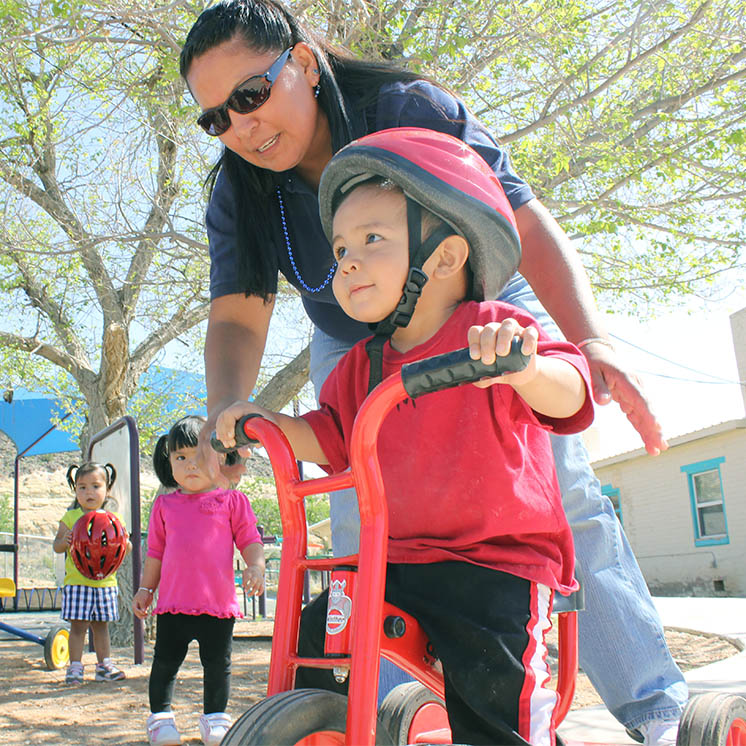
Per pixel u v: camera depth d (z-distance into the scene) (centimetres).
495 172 205
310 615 170
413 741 201
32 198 805
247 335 243
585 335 179
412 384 138
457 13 616
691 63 695
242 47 209
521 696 150
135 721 396
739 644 625
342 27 585
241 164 234
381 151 163
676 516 1830
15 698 461
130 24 655
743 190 745
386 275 161
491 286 174
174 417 1045
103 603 527
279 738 132
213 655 355
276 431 164
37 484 4472
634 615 229
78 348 900
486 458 163
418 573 165
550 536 172
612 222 715
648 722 222
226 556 370
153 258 829
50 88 747
